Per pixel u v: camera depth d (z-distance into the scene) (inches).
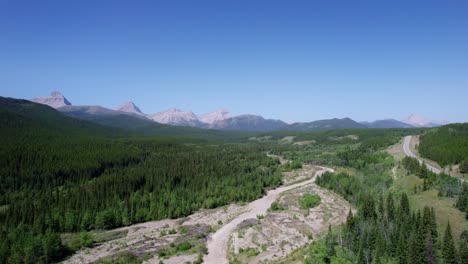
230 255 4114.2
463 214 4313.5
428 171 6328.7
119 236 5236.2
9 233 5034.5
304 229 4923.7
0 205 6884.8
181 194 6973.4
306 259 3663.9
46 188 7593.5
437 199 4997.5
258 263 3799.2
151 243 4635.8
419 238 3496.6
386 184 6815.9
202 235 4928.6
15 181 7578.7
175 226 5654.5
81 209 6122.1
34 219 5600.4
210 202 6678.2
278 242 4411.9
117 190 6998.0
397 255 3595.0
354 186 6692.9
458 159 7042.3
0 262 4244.6
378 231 4013.3
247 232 4749.0
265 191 7377.0
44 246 4303.6
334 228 5009.8
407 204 4704.7
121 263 3909.9
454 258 3341.5
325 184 7303.2
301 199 6289.4
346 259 3722.9
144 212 6181.1
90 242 4825.3
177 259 3996.1
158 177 7815.0
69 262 4156.0
